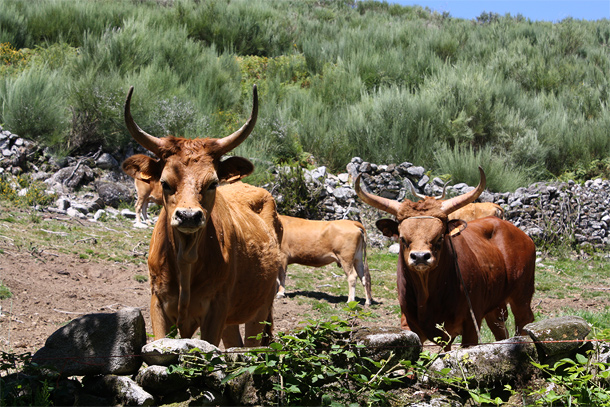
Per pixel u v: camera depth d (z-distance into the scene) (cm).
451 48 2284
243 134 397
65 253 903
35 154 1241
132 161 404
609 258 1348
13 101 1269
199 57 1839
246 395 324
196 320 409
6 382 325
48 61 1616
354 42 2256
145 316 725
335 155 1546
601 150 1759
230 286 426
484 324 758
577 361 370
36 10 2003
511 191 1521
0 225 945
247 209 525
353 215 1342
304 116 1647
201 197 376
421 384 353
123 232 1067
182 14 2294
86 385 334
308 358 324
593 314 862
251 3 2748
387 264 1155
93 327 338
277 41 2386
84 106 1317
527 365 362
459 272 521
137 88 1379
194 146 387
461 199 516
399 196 1423
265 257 500
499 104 1758
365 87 1895
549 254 1356
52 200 1134
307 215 1330
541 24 3216
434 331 523
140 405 310
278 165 1387
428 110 1656
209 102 1573
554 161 1753
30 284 759
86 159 1276
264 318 527
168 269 393
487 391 344
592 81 2225
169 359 326
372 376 336
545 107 1956
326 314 833
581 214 1444
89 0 2284
